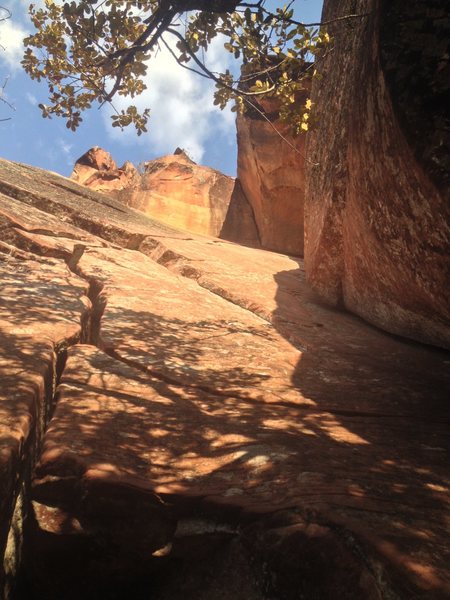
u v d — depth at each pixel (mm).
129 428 2979
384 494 2400
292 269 11547
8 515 2236
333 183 6617
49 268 6488
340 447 3014
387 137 4160
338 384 4352
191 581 2268
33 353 3453
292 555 2023
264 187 17078
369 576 1830
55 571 2369
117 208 14109
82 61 4512
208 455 2801
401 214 4656
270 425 3275
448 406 4086
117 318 5129
